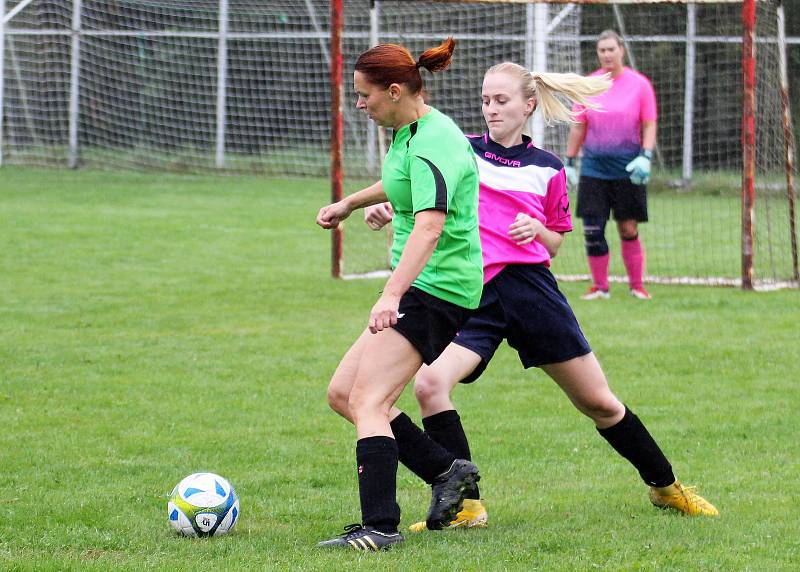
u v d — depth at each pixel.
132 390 22.19
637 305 31.94
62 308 30.80
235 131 77.50
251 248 44.38
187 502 13.33
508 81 14.70
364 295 33.53
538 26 55.34
